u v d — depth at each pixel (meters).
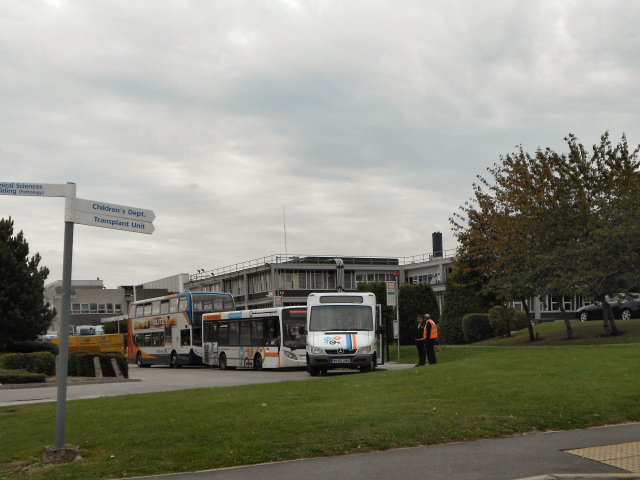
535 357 20.22
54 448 9.34
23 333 37.31
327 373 28.77
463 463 8.84
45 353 30.86
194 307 41.88
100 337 49.81
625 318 42.72
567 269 32.12
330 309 27.12
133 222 10.05
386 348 34.25
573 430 10.95
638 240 30.27
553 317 59.69
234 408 12.83
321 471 8.50
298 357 32.34
